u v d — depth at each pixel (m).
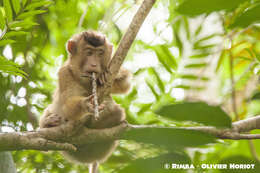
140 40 9.34
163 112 1.56
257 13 1.87
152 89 8.18
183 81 8.67
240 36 8.45
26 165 8.84
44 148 4.98
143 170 1.76
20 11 4.46
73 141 5.27
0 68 4.30
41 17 9.98
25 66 9.25
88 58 6.86
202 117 1.58
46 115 7.36
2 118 8.62
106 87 5.37
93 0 10.03
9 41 4.30
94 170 7.58
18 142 4.81
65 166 9.05
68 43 7.09
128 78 7.25
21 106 9.15
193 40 8.45
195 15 1.66
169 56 8.53
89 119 5.59
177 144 1.72
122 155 6.67
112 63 5.29
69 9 9.91
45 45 10.64
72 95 6.66
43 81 10.14
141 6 4.93
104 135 5.25
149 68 8.89
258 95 2.39
